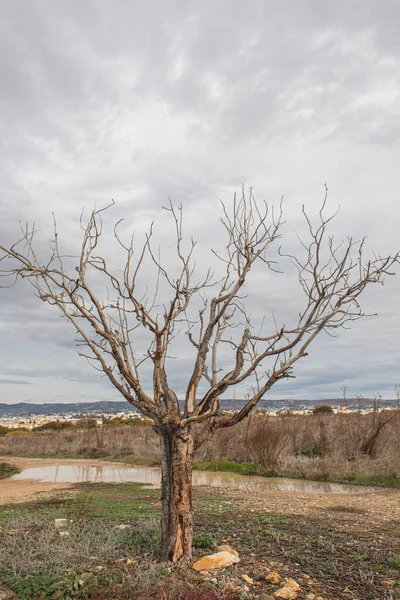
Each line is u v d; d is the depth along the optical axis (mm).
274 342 6242
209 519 9586
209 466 20750
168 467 6238
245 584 5453
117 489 15336
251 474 19141
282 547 7102
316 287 5953
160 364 6496
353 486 16219
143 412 6305
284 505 11727
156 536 7473
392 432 20766
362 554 6793
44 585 5477
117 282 6328
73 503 12117
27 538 7754
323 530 8469
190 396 6602
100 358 6367
